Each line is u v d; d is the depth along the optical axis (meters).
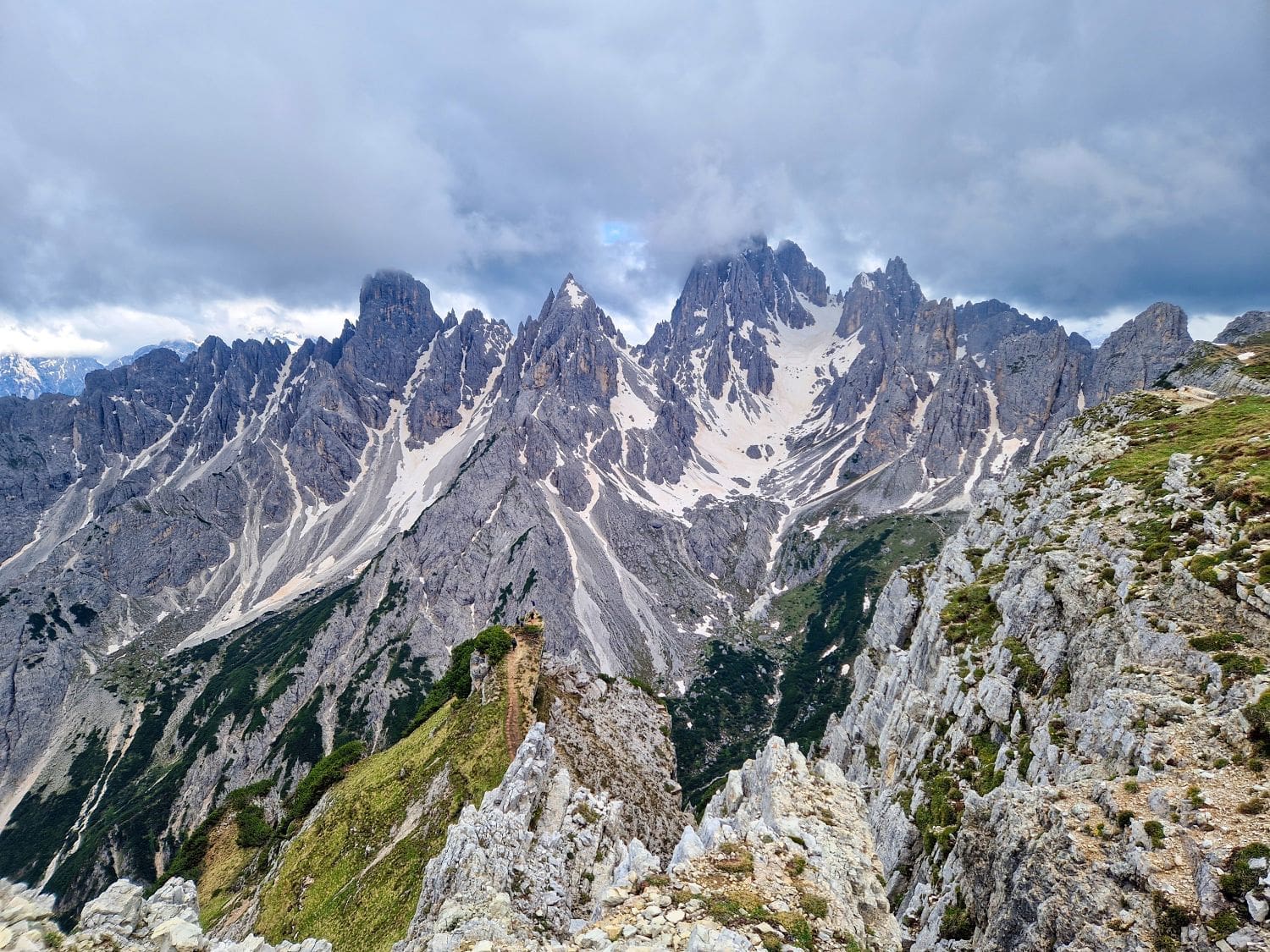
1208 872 20.95
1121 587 43.59
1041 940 24.81
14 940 15.38
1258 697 27.44
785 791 31.69
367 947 47.25
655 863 26.88
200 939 19.23
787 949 18.91
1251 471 43.84
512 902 38.84
